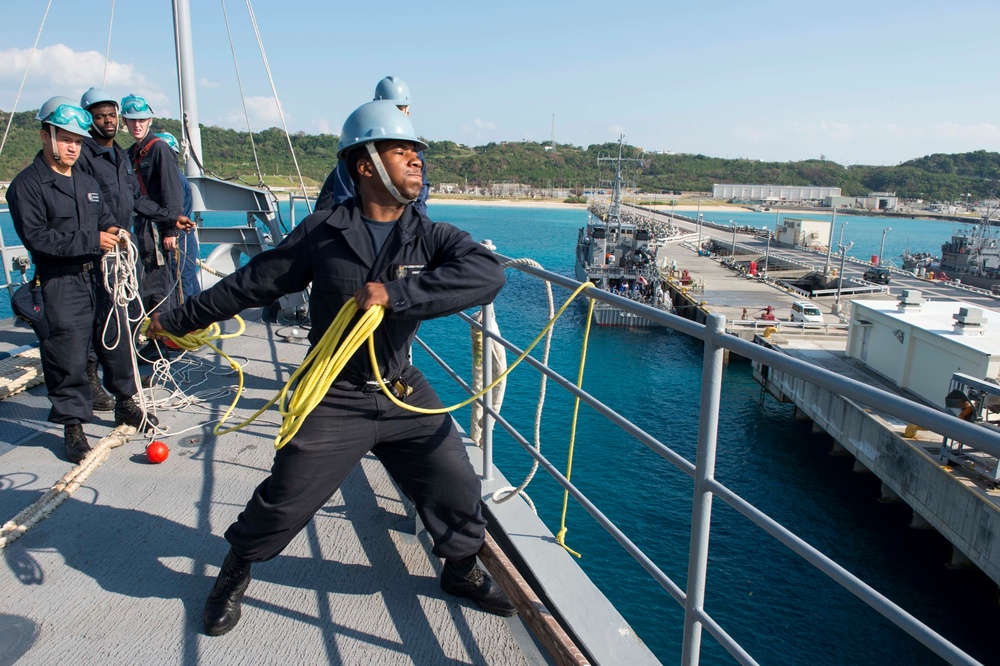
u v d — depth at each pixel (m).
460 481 2.25
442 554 2.33
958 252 67.12
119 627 2.32
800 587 16.56
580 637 2.25
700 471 1.73
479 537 2.35
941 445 18.75
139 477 3.44
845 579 1.30
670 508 20.30
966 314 22.38
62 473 3.52
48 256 3.36
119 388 3.92
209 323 2.23
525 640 2.28
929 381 23.23
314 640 2.26
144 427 3.99
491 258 1.99
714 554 17.98
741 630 15.04
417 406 2.20
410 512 3.09
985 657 14.61
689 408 29.55
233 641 2.26
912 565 17.94
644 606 15.59
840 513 20.83
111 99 3.90
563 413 27.97
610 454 24.03
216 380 5.00
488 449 3.29
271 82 7.48
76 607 2.43
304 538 2.88
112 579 2.60
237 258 8.14
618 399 30.53
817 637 14.84
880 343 26.27
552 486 21.52
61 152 3.20
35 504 3.05
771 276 58.84
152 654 2.20
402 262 2.01
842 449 25.34
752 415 29.61
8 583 2.57
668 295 46.97
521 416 27.67
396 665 2.15
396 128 1.91
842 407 24.38
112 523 2.99
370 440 2.18
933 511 18.31
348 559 2.73
